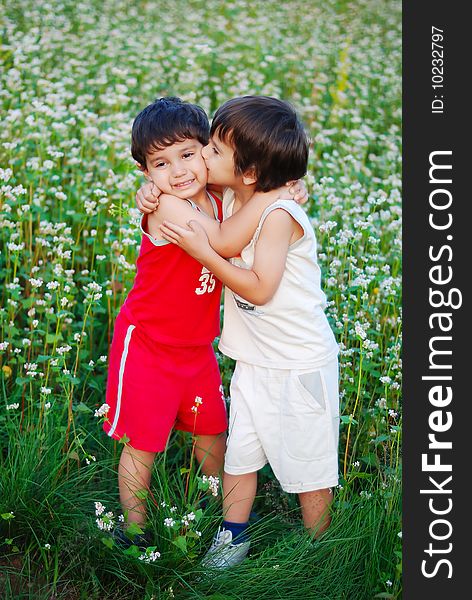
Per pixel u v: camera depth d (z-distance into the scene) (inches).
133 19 335.6
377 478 133.0
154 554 112.7
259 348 122.0
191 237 112.9
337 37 337.1
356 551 119.6
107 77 267.3
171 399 124.4
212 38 331.9
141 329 123.3
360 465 139.3
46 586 114.6
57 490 124.9
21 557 119.6
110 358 128.1
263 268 113.9
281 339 119.7
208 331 126.3
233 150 113.2
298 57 307.0
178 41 315.9
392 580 117.5
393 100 280.5
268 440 122.5
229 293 123.4
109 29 311.1
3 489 122.7
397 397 146.7
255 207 115.5
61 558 119.0
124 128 203.8
